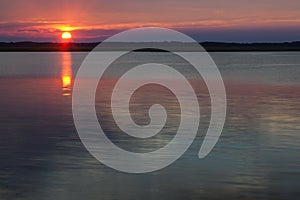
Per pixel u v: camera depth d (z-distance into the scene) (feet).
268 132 61.67
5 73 212.64
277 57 508.12
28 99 102.22
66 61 395.96
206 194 36.17
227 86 139.13
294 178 40.29
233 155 49.11
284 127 65.16
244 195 35.88
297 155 48.75
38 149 51.62
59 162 45.83
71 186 38.11
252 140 56.70
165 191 37.01
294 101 96.94
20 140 56.44
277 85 142.00
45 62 370.73
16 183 38.73
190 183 39.11
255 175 41.34
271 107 86.74
